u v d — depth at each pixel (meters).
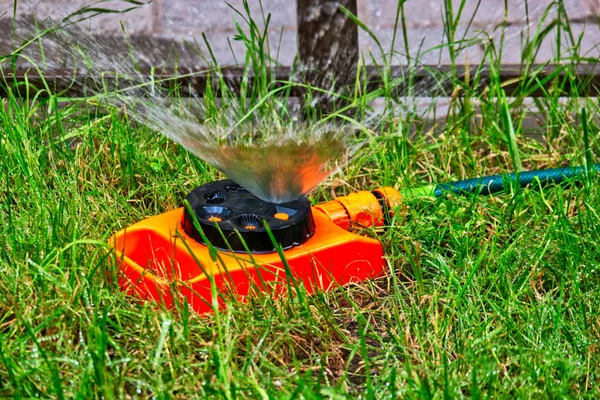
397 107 3.28
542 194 2.55
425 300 2.19
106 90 2.98
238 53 5.24
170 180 2.77
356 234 2.33
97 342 1.84
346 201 2.46
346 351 2.02
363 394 1.79
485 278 2.22
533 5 5.59
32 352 1.86
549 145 3.14
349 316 2.16
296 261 2.15
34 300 2.01
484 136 3.13
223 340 1.96
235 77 3.17
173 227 2.26
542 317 2.01
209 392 1.72
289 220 2.18
